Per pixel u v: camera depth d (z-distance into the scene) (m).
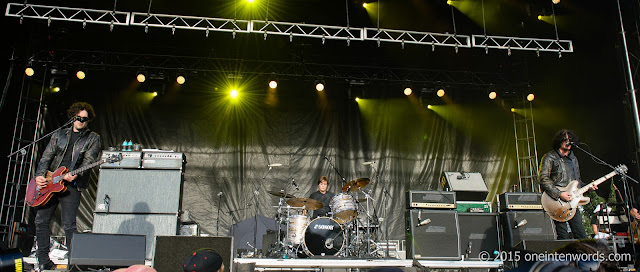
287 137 9.79
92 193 8.92
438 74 10.18
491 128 10.16
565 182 5.49
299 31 9.60
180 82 9.30
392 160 9.85
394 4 9.46
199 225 8.45
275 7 9.31
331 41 9.88
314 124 9.91
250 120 9.79
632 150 7.54
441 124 10.12
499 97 10.19
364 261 5.29
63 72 9.07
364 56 10.20
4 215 8.35
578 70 9.34
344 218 7.00
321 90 9.69
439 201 6.63
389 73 10.08
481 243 6.66
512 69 10.05
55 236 8.34
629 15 7.70
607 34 8.56
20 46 8.93
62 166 5.00
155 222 5.95
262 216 8.42
